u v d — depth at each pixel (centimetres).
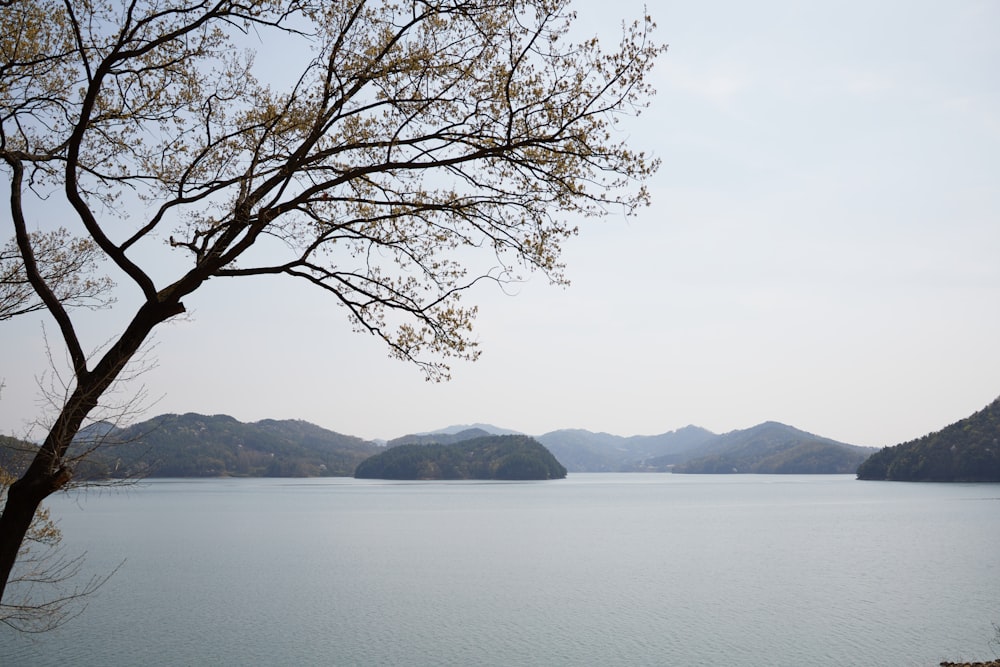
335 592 4134
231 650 2822
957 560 5609
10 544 632
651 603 3806
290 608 3647
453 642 2945
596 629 3178
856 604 3747
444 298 823
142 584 4369
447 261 866
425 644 2919
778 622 3303
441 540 7256
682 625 3244
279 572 4950
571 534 7962
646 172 787
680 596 4012
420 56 786
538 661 2658
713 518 10369
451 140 780
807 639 2966
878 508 12019
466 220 808
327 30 804
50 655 2744
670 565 5384
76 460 654
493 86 775
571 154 760
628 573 4969
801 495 17562
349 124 814
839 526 8788
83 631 3122
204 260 757
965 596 3972
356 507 12938
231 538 7331
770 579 4666
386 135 811
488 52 789
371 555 6003
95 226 724
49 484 638
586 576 4828
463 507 13025
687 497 17262
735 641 2936
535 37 764
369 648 2855
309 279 799
